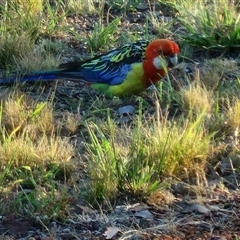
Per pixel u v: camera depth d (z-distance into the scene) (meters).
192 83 7.29
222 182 6.07
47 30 8.77
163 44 7.14
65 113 7.06
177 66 7.94
